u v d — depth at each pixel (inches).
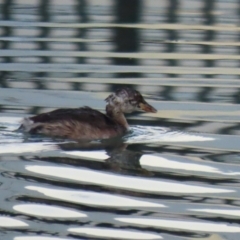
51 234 436.5
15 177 514.0
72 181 510.0
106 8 1093.1
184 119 650.8
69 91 722.8
